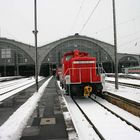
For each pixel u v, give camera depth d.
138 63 96.56
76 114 11.84
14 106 13.46
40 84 36.69
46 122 9.24
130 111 11.62
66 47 84.94
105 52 85.75
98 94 17.89
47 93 20.97
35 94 19.53
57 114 10.80
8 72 96.88
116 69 19.64
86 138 7.55
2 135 7.38
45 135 7.46
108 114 11.37
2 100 16.64
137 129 8.43
